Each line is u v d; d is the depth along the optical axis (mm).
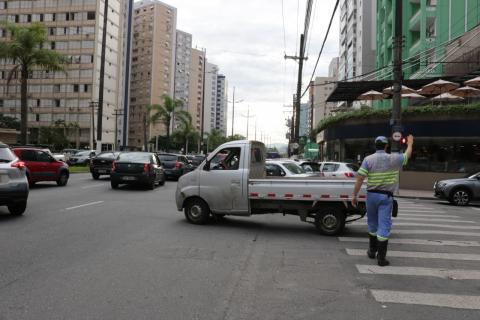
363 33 71500
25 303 4809
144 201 14461
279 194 9602
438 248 8258
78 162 38156
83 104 89812
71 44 90312
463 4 36031
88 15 89562
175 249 7574
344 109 41312
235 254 7371
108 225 9695
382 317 4629
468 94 24734
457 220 12461
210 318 4508
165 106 68125
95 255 6965
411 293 5453
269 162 15367
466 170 24922
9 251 7090
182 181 10430
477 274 6398
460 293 5492
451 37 36156
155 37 120562
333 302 5070
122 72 104500
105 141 93812
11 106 92625
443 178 25281
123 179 18438
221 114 116375
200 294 5238
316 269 6523
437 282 5965
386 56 46188
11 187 10008
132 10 109125
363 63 71125
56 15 90750
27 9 91562
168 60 124938
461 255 7660
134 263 6555
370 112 27562
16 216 10586
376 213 7094
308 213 9984
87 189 18062
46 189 17609
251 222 11000
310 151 53375
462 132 24797
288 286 5648
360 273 6355
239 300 5066
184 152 105125
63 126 86312
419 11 39031
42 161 18281
